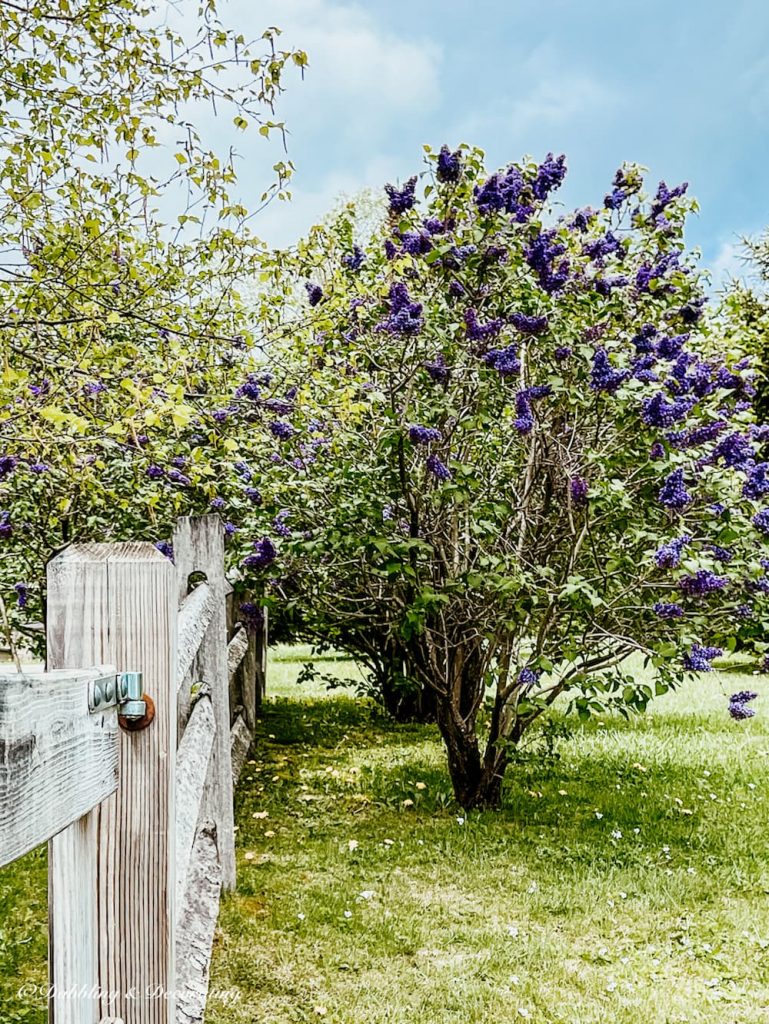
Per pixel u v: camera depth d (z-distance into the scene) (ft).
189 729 8.63
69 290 11.50
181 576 11.42
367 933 10.89
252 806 16.44
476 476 15.12
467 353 14.08
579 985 9.76
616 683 13.64
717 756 20.27
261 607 17.44
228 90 12.30
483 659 16.61
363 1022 8.87
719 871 13.19
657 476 13.58
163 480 15.49
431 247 13.66
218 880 8.88
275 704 29.14
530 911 11.74
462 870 13.17
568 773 18.83
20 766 2.58
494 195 13.44
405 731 24.38
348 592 17.24
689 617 13.96
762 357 32.12
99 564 4.03
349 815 15.94
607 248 15.24
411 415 14.14
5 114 12.22
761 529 13.16
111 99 12.66
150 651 4.03
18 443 10.36
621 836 14.67
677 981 9.91
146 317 12.53
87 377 10.42
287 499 15.80
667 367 14.12
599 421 14.23
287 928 10.93
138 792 4.03
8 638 6.63
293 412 13.99
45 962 9.63
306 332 14.19
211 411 13.74
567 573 13.65
